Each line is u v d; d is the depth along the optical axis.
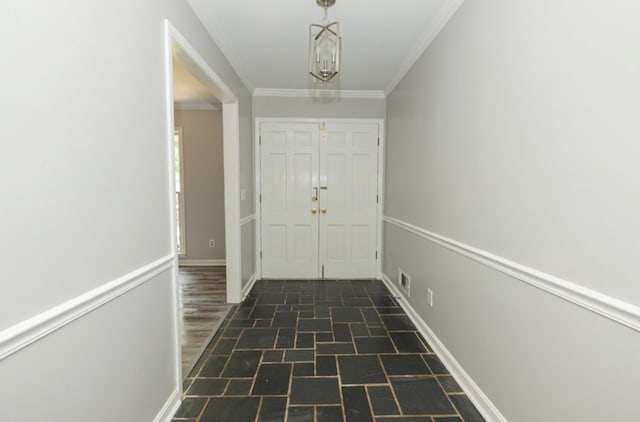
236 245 3.02
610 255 0.91
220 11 1.97
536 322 1.21
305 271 3.86
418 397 1.69
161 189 1.47
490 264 1.50
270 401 1.66
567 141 1.05
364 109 3.72
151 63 1.37
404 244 2.94
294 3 1.91
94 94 1.01
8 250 0.75
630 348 0.87
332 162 3.77
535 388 1.22
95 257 1.03
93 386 1.04
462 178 1.78
